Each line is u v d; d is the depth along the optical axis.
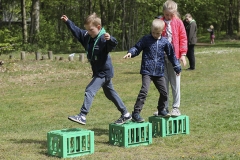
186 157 5.90
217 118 9.10
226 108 10.30
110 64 6.95
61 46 36.19
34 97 13.80
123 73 18.58
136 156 6.07
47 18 48.47
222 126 8.27
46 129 8.80
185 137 7.30
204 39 55.09
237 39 48.94
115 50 37.41
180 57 7.99
